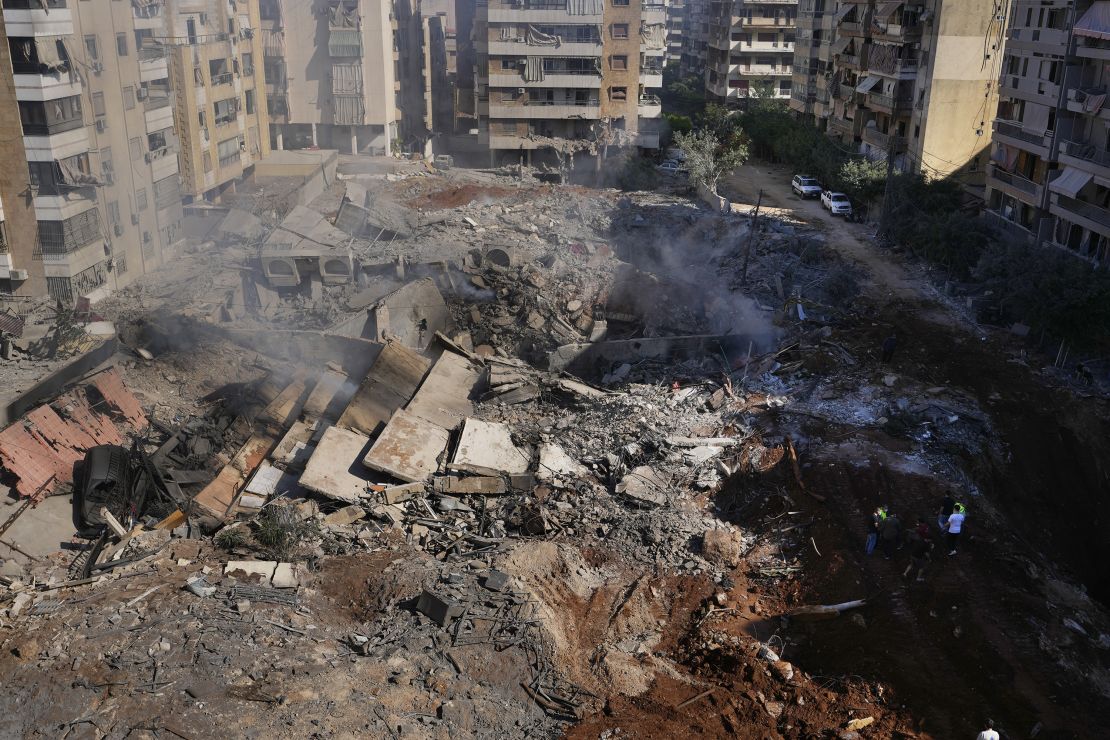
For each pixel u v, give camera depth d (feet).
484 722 71.77
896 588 88.12
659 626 88.02
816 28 301.43
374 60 277.44
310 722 68.74
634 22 266.98
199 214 202.08
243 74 236.43
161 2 183.42
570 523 101.24
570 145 275.18
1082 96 158.61
